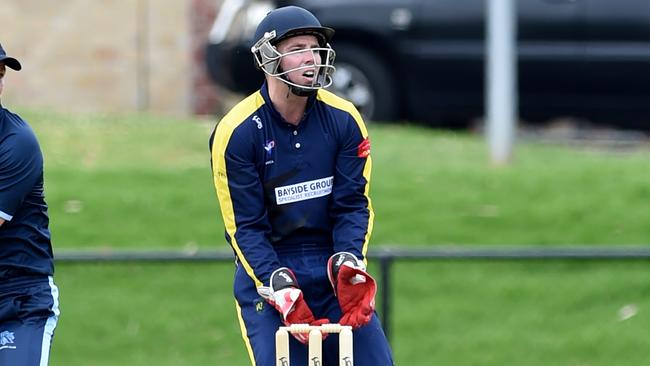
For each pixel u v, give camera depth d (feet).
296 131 66.08
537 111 155.22
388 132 152.15
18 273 66.69
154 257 85.87
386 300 87.35
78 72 192.24
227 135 65.51
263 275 64.90
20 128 65.36
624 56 150.82
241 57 156.76
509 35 135.33
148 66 191.52
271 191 66.39
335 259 65.05
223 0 189.47
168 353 107.34
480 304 112.57
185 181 131.03
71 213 122.83
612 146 163.63
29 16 191.52
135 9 191.42
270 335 66.08
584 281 115.55
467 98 156.25
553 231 119.96
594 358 105.50
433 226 120.78
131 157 138.72
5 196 64.49
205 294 114.73
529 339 107.55
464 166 136.36
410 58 156.66
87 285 116.06
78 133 147.13
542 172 133.90
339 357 64.85
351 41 159.02
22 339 65.77
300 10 64.18
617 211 123.24
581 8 151.43
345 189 66.95
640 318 109.91
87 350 107.65
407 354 105.91
